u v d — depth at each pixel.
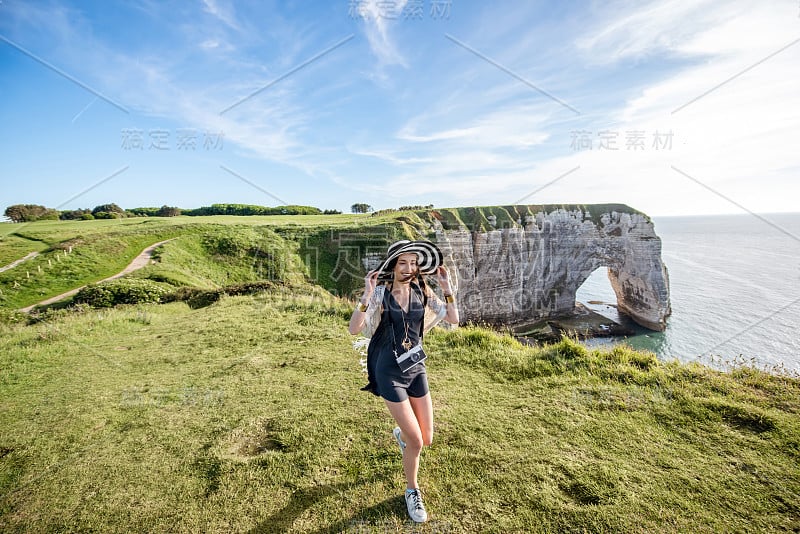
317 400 5.02
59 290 22.14
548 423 4.09
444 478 3.25
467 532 2.65
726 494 2.91
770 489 2.94
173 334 9.55
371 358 3.09
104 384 6.15
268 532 2.76
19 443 4.26
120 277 23.20
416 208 57.19
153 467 3.69
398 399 2.76
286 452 3.80
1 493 3.39
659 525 2.62
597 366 5.60
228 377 6.14
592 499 2.91
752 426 3.85
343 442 3.92
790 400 4.31
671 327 41.97
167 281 23.16
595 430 3.90
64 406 5.28
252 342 8.20
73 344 8.77
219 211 66.50
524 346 6.88
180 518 2.96
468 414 4.37
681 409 4.23
